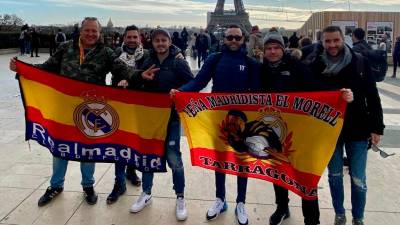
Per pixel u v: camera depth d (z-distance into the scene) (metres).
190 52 33.75
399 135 7.88
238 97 4.20
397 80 17.56
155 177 5.63
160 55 4.55
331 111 3.90
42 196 4.84
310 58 4.20
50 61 4.74
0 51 29.48
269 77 4.18
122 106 4.52
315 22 26.02
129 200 4.93
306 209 4.14
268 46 4.08
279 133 4.15
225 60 4.36
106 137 4.62
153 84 4.56
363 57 3.95
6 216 4.47
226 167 4.39
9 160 6.21
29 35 28.44
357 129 3.93
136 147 4.57
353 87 3.90
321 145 3.99
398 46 18.44
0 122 8.48
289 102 4.05
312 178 4.04
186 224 4.39
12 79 15.30
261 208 4.78
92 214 4.56
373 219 4.54
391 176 5.80
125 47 5.10
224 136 4.34
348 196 5.08
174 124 4.53
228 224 4.40
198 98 4.27
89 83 4.52
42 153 6.54
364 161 4.01
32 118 4.71
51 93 4.60
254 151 4.28
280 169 4.21
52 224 4.33
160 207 4.77
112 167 5.98
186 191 5.23
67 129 4.64
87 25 4.52
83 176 4.79
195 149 4.41
